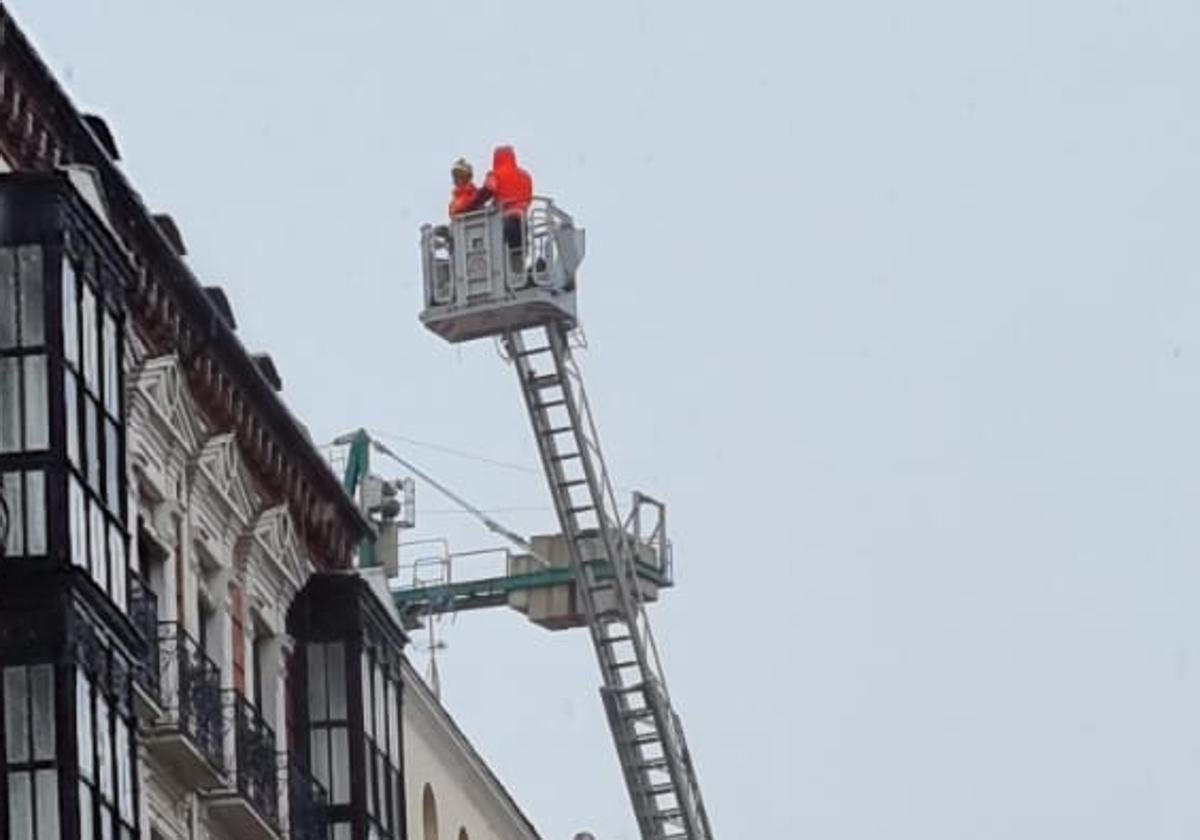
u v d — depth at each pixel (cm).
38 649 7919
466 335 12900
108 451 8288
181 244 9431
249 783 9244
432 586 13088
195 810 9012
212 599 9406
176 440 9156
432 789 11019
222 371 9450
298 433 9925
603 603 13112
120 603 8281
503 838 11888
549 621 13150
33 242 8106
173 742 8738
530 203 12888
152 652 8700
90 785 7969
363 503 12438
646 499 13275
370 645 10038
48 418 8025
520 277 12750
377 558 12356
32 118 8425
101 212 8375
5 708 7900
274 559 9762
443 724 11088
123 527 8344
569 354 12950
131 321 8919
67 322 8112
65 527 7988
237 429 9581
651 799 13200
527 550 13138
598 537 13075
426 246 12862
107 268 8362
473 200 12838
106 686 8106
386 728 10119
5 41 8219
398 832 10138
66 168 8369
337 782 9894
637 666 13138
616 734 13175
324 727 9925
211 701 9062
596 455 13075
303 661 9962
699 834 13250
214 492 9394
